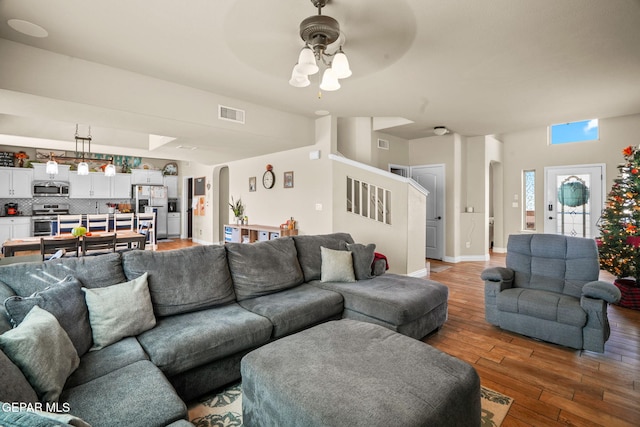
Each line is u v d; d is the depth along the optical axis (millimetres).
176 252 2439
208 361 1871
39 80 2734
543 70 3043
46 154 7660
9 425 638
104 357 1634
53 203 7824
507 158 7254
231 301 2535
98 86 3035
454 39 2469
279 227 5699
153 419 1223
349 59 2803
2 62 2572
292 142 4977
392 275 3379
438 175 6363
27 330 1299
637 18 2184
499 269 3078
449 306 3645
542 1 2008
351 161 4875
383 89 3596
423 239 4980
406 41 2494
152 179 9289
